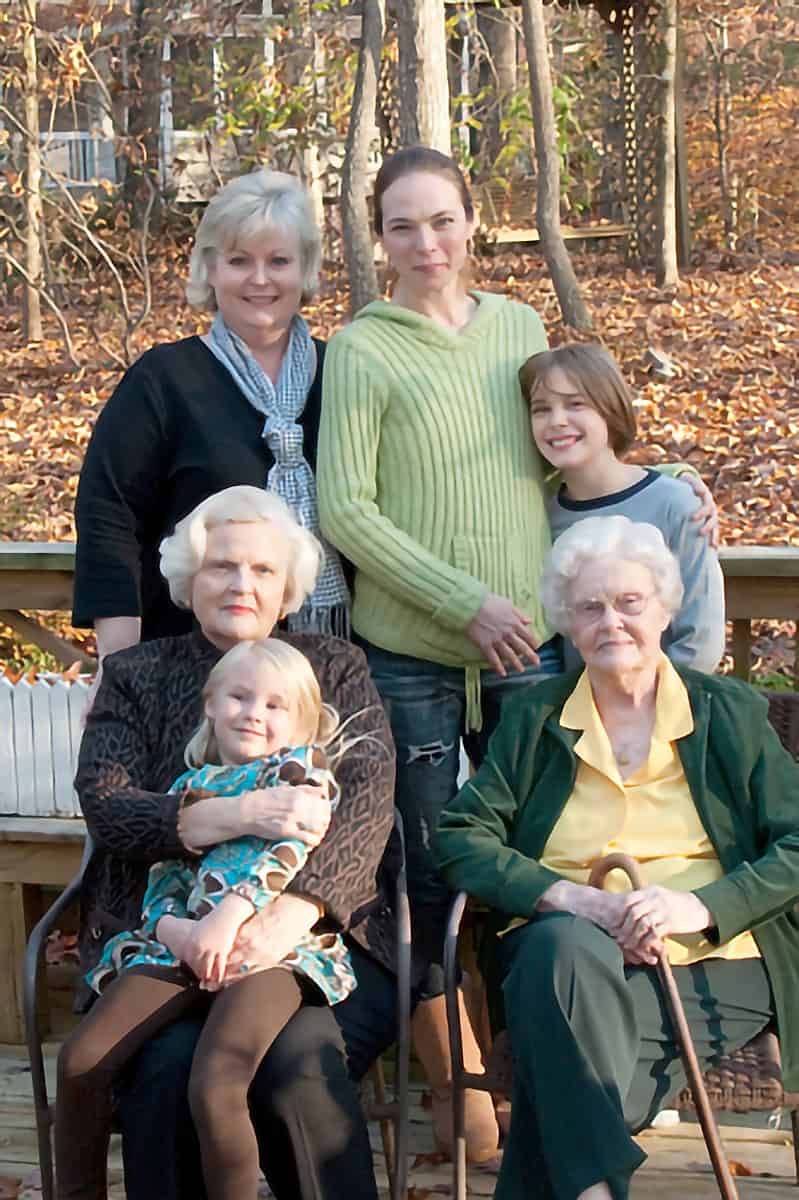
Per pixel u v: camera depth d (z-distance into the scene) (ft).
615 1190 8.54
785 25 59.82
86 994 9.91
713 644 10.96
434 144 31.71
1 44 37.45
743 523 25.73
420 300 10.92
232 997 8.99
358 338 10.72
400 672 10.90
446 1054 11.06
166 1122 8.83
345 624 11.21
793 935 9.80
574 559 10.04
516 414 10.93
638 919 9.12
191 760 9.91
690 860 9.95
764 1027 9.71
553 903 9.45
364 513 10.49
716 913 9.32
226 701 9.67
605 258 54.65
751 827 10.00
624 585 9.89
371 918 9.98
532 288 48.47
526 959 9.06
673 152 48.34
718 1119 11.80
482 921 11.59
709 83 60.18
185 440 10.83
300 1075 8.84
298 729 9.72
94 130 43.29
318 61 50.47
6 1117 11.91
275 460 10.95
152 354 10.96
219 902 9.17
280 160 48.49
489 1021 10.43
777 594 12.98
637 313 43.47
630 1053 8.98
